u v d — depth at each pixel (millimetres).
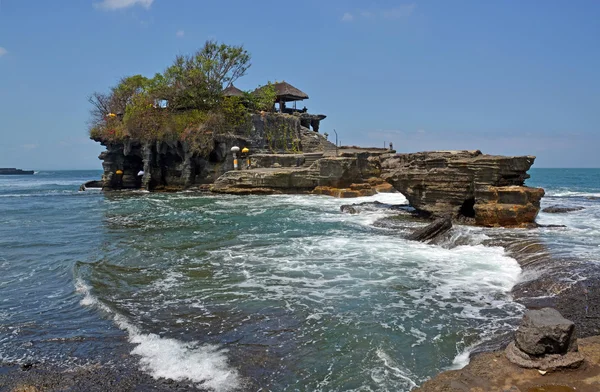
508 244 14445
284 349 7520
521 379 5688
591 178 75812
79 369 6996
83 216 25609
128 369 6957
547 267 11281
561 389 5422
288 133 52531
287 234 18141
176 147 44250
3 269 13336
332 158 34969
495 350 7031
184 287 11047
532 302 9352
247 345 7707
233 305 9672
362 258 13711
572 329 5902
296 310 9273
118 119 49375
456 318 8625
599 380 5570
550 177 81062
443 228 16328
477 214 18438
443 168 21250
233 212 25641
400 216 22391
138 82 52625
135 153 47531
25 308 9875
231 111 46500
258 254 14523
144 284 11375
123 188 49688
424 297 9930
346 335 7980
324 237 17328
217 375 6711
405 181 22484
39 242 17516
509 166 18453
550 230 16859
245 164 42594
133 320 8906
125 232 19547
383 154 40000
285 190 36656
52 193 45781
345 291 10477
